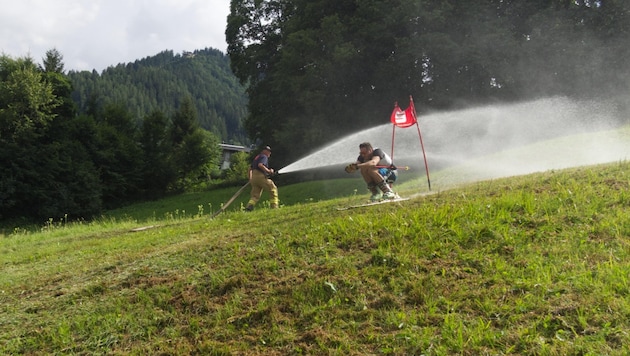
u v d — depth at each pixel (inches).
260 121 1285.7
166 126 1927.9
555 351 131.6
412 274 186.5
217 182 2028.8
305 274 201.2
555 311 148.9
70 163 1295.5
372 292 180.1
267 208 485.1
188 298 199.3
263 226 315.3
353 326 160.9
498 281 173.2
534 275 172.6
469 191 303.4
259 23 1412.4
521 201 244.8
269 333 166.9
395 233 222.7
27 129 1241.4
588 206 228.8
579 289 158.2
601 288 156.0
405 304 170.4
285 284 196.7
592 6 1005.8
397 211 267.7
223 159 3363.7
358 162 365.7
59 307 214.7
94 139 1491.1
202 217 482.9
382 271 193.0
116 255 301.3
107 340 179.5
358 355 145.9
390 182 359.9
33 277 278.5
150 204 1443.2
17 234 609.6
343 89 1077.1
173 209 1200.2
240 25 1407.5
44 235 538.0
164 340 174.4
